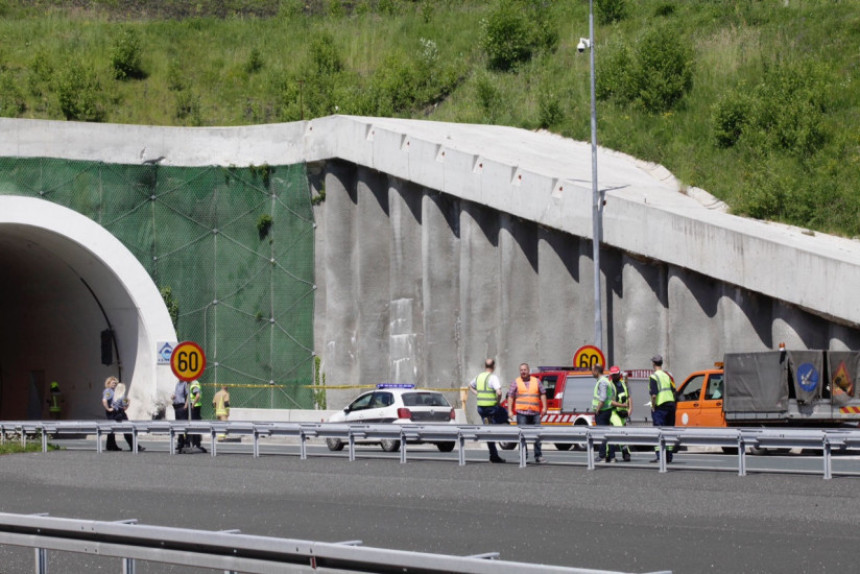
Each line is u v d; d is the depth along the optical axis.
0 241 167.38
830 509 59.84
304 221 166.25
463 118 184.88
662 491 69.19
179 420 113.44
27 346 186.88
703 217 122.81
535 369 123.94
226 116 194.62
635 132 164.00
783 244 112.56
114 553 36.44
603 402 91.00
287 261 166.88
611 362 131.38
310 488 76.31
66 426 117.75
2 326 191.50
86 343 172.88
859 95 155.00
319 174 165.50
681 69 170.62
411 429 93.62
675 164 152.88
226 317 168.00
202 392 164.75
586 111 174.00
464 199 144.25
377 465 92.25
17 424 122.44
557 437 85.12
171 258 166.75
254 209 168.88
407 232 154.50
